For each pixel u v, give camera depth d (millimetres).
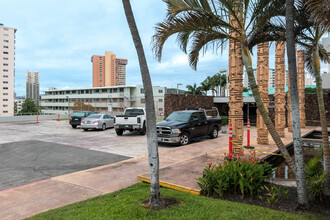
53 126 22656
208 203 4434
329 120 20047
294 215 3986
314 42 5023
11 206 4656
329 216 3990
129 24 4250
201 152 9828
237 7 5523
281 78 13273
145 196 4816
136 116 14992
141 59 4238
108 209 4188
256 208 4219
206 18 5223
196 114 12859
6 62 111375
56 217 3926
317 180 4754
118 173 6961
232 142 7895
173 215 3922
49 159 9000
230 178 5102
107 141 13305
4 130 19016
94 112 21922
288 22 4246
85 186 5836
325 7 3715
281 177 6715
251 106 30953
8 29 111625
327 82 13562
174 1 5027
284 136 13344
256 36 5711
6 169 7609
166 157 8930
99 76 157375
